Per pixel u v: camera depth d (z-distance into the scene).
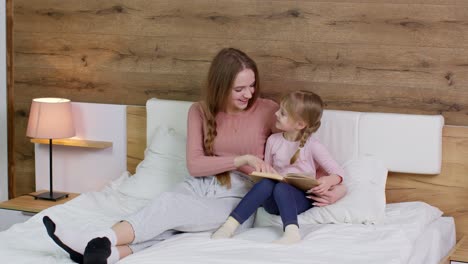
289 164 2.95
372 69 3.28
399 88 3.25
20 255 2.46
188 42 3.56
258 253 2.40
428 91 3.21
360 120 3.18
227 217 2.81
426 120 3.09
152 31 3.62
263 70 3.45
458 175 3.16
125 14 3.66
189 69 3.58
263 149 3.08
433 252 2.75
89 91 3.78
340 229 2.70
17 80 3.90
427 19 3.17
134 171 3.69
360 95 3.31
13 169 3.96
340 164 3.21
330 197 2.84
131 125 3.66
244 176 3.04
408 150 3.12
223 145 3.06
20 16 3.84
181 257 2.33
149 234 2.59
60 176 3.81
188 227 2.74
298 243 2.53
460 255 2.84
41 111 3.50
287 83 3.42
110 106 3.68
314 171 2.95
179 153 3.38
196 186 3.03
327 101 3.37
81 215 3.03
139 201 3.26
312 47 3.36
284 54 3.41
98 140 3.72
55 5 3.78
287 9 3.37
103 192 3.39
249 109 3.08
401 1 3.20
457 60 3.15
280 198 2.69
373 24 3.25
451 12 3.13
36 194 3.70
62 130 3.53
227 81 2.95
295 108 2.86
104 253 2.35
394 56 3.24
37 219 2.93
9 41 3.88
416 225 2.80
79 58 3.77
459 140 3.14
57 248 2.59
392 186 3.27
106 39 3.71
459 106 3.18
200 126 3.09
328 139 3.23
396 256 2.42
